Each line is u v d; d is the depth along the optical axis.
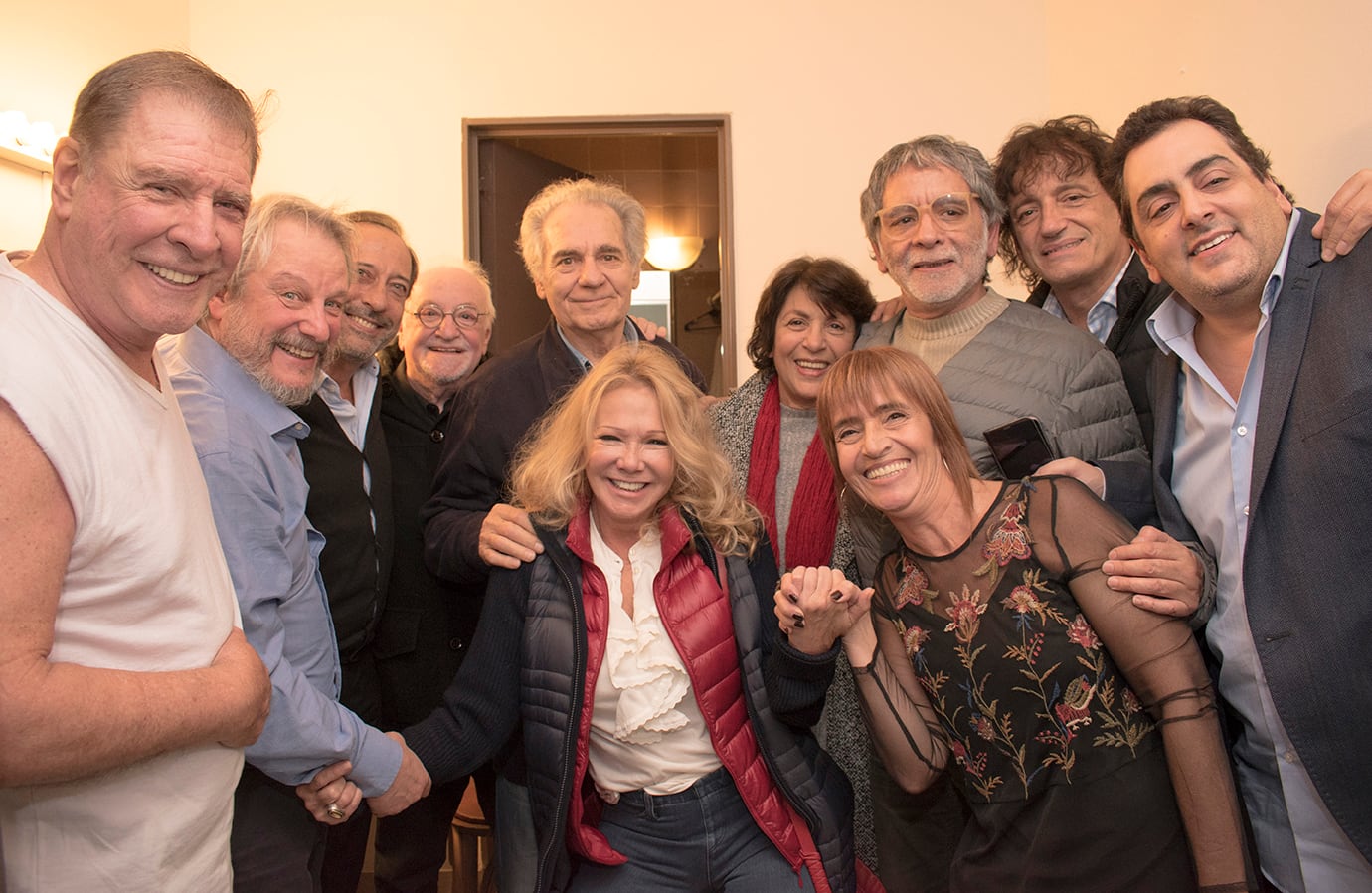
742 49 3.90
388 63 3.85
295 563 1.57
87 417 1.01
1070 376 1.85
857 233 3.90
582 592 1.65
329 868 1.98
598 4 3.89
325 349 1.71
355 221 2.17
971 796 1.56
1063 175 2.16
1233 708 1.58
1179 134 1.51
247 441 1.48
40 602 0.94
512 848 1.88
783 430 2.19
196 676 1.12
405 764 1.61
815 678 1.58
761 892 1.60
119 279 1.04
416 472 2.32
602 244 2.13
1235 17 2.82
